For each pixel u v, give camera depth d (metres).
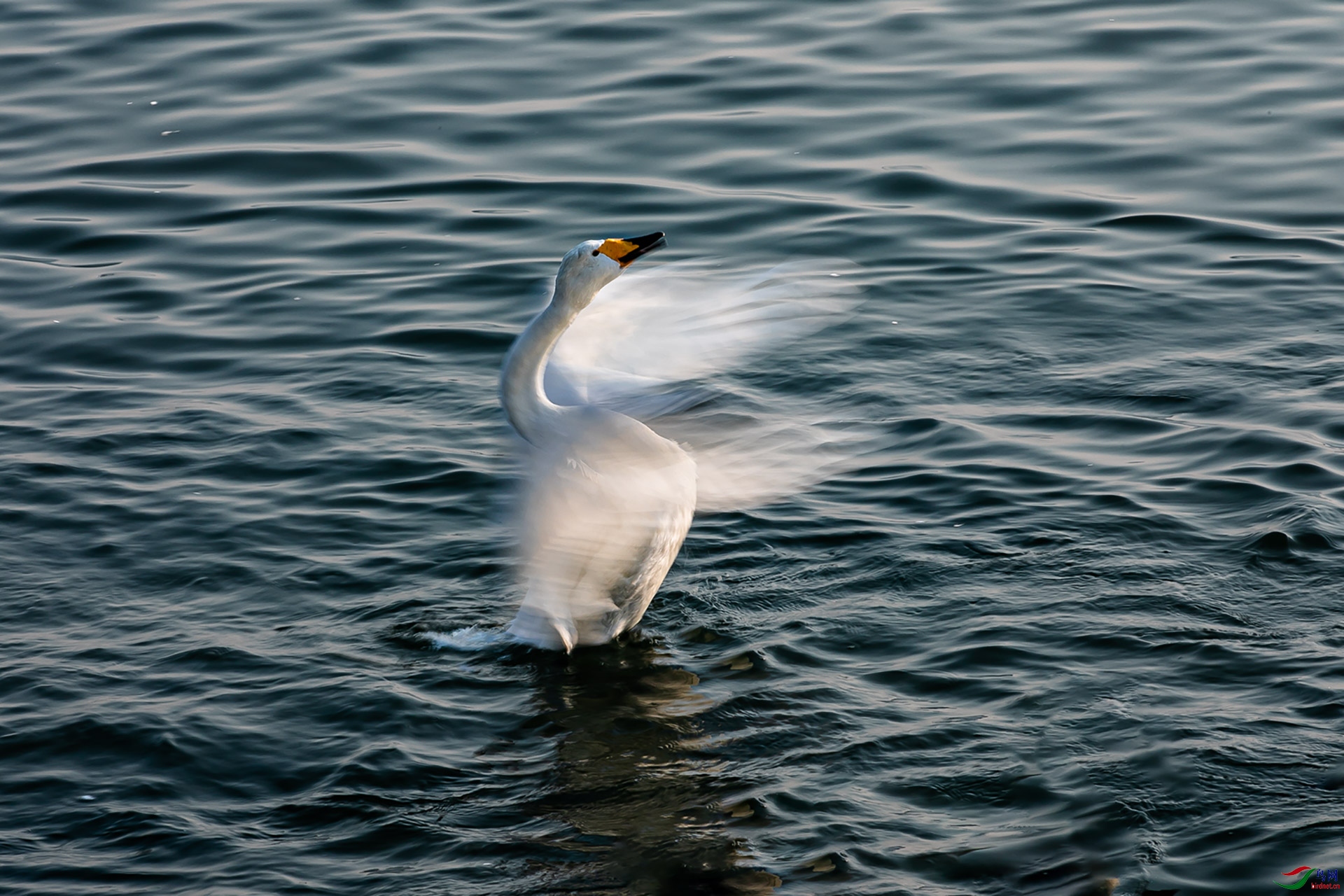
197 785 9.37
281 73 22.61
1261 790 8.93
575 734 9.89
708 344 11.39
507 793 9.29
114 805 9.15
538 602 10.77
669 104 21.25
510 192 19.14
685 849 8.70
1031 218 18.20
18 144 20.69
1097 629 10.73
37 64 23.19
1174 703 9.84
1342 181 18.66
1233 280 16.67
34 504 12.88
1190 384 14.48
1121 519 12.16
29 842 8.80
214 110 21.55
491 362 15.53
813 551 12.03
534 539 10.23
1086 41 22.77
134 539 12.38
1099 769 9.23
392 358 15.66
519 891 8.39
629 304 11.47
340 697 10.27
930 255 17.41
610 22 24.06
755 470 11.71
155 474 13.42
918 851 8.61
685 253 17.39
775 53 22.77
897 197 18.72
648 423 11.24
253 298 17.03
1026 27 23.42
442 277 17.31
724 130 20.44
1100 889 8.20
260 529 12.52
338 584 11.77
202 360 15.74
